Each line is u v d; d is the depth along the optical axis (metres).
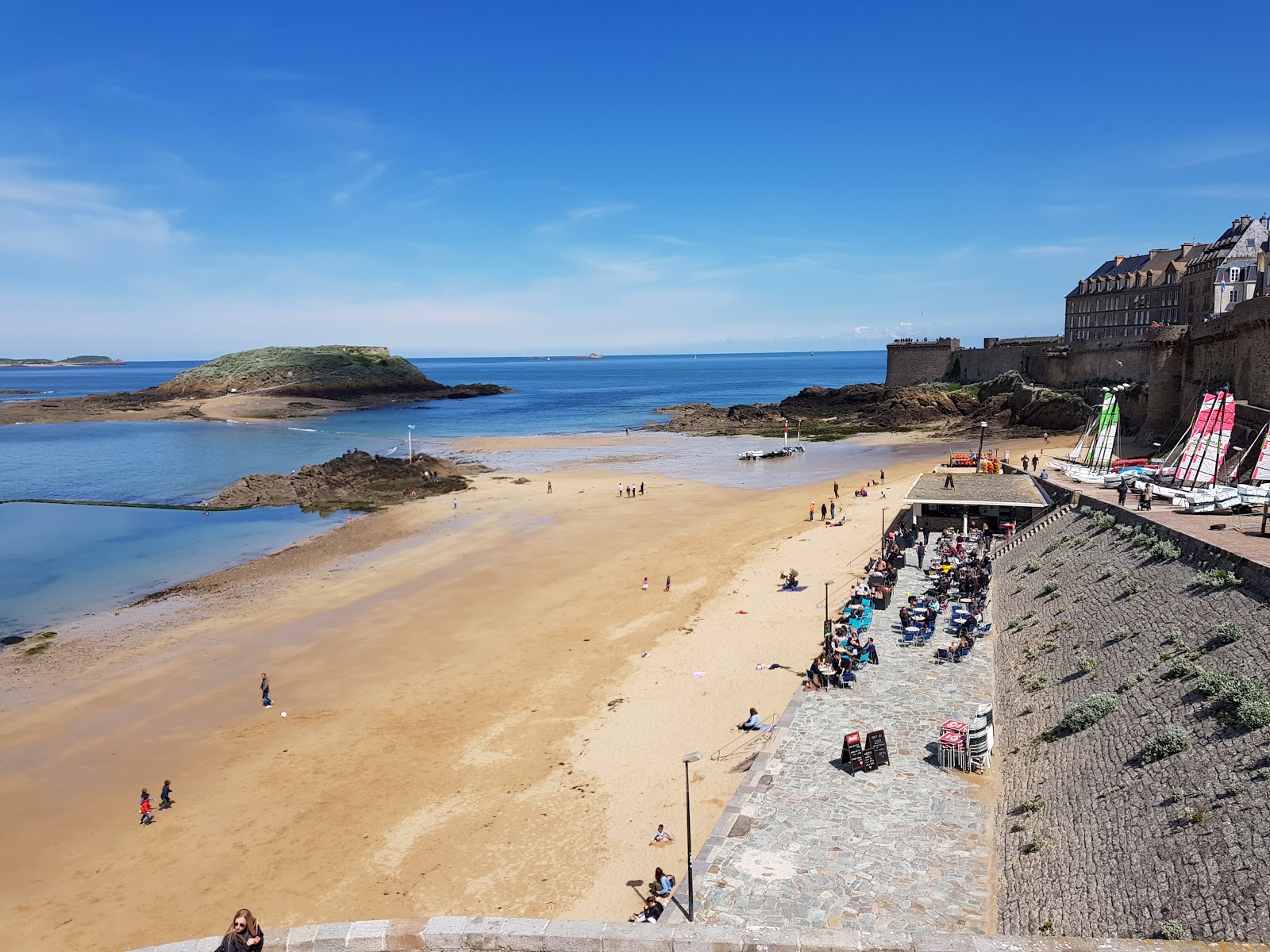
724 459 105.06
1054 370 113.50
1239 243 83.62
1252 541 26.91
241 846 25.25
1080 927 15.84
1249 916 13.06
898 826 21.38
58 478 100.50
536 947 13.13
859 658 32.50
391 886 22.89
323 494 84.00
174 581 55.69
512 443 126.94
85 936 21.56
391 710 34.25
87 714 35.03
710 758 28.45
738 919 18.23
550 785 27.59
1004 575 42.12
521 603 47.69
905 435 119.44
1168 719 20.05
